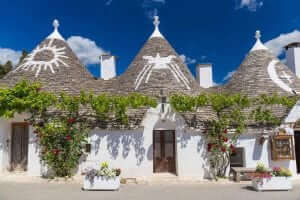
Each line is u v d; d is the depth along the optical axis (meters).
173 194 10.98
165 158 15.64
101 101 14.54
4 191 11.37
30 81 16.58
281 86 17.05
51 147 14.30
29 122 14.77
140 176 14.53
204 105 14.81
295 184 13.02
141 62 18.06
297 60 20.69
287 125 15.06
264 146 15.07
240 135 15.14
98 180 11.70
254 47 19.70
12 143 16.08
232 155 15.77
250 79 17.64
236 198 10.30
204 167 14.61
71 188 12.01
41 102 14.50
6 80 17.06
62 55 18.75
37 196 10.51
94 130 14.90
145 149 14.73
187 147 14.71
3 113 14.27
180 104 14.52
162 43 19.12
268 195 10.77
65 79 17.22
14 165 15.88
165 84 16.22
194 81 18.08
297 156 15.95
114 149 14.76
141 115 14.98
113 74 20.95
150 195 10.80
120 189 11.93
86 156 14.75
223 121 14.71
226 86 19.05
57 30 20.33
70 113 14.77
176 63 18.00
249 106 15.29
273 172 11.97
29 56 18.69
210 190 11.76
